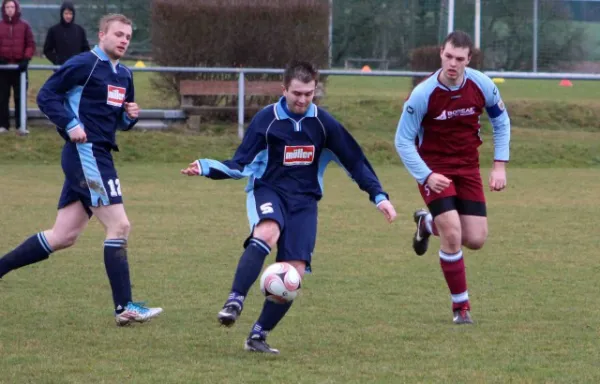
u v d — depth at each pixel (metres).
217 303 13.78
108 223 12.53
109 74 12.67
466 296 12.75
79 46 32.97
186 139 34.62
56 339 11.47
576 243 19.48
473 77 13.06
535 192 27.81
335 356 10.81
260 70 34.53
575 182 30.25
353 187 28.86
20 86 33.03
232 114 36.88
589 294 14.59
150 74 41.91
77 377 9.76
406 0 51.38
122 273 12.29
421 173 12.95
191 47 36.38
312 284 15.23
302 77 10.92
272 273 10.59
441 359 10.70
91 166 12.49
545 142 37.09
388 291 14.76
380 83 49.22
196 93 36.03
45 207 23.48
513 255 18.06
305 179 11.45
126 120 13.06
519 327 12.37
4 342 11.28
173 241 19.22
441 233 12.92
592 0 51.53
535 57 51.94
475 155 13.45
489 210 24.22
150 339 11.55
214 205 24.59
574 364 10.47
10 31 32.62
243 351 11.01
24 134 33.38
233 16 36.28
